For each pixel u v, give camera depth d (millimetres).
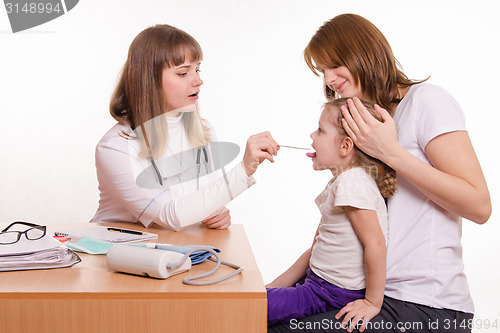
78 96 3725
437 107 1216
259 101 3734
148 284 993
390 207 1277
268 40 3725
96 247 1244
